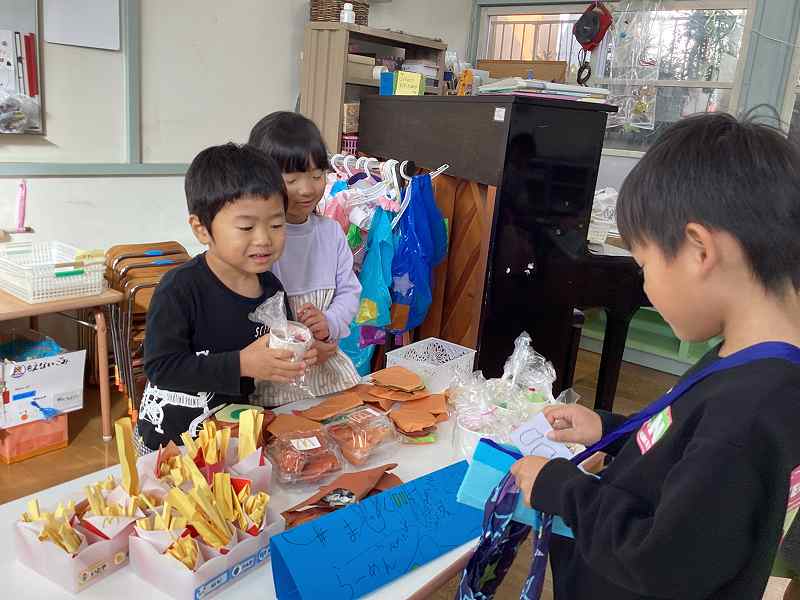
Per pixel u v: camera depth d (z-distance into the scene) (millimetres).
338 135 3498
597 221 3072
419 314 2619
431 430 1323
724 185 649
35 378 2473
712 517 617
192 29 3279
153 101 3211
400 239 2469
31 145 2855
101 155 3080
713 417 647
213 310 1332
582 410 1078
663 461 710
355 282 1833
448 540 980
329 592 835
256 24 3549
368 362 2662
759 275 664
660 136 738
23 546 871
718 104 4105
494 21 5047
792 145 668
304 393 1455
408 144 2975
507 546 927
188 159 3422
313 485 1111
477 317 2533
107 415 2691
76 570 826
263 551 908
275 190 1245
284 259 1683
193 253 3223
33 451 2537
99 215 3133
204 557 859
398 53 4184
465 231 2732
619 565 678
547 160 2396
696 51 4141
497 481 930
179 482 954
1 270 2447
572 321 2875
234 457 1094
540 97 2406
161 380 1262
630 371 4121
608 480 802
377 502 1001
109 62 3014
